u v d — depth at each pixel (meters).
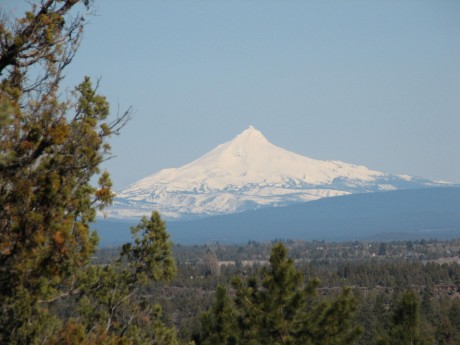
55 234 47.41
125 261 66.69
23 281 49.22
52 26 51.44
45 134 48.38
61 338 55.22
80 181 50.94
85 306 64.06
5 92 49.44
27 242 47.38
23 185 47.34
